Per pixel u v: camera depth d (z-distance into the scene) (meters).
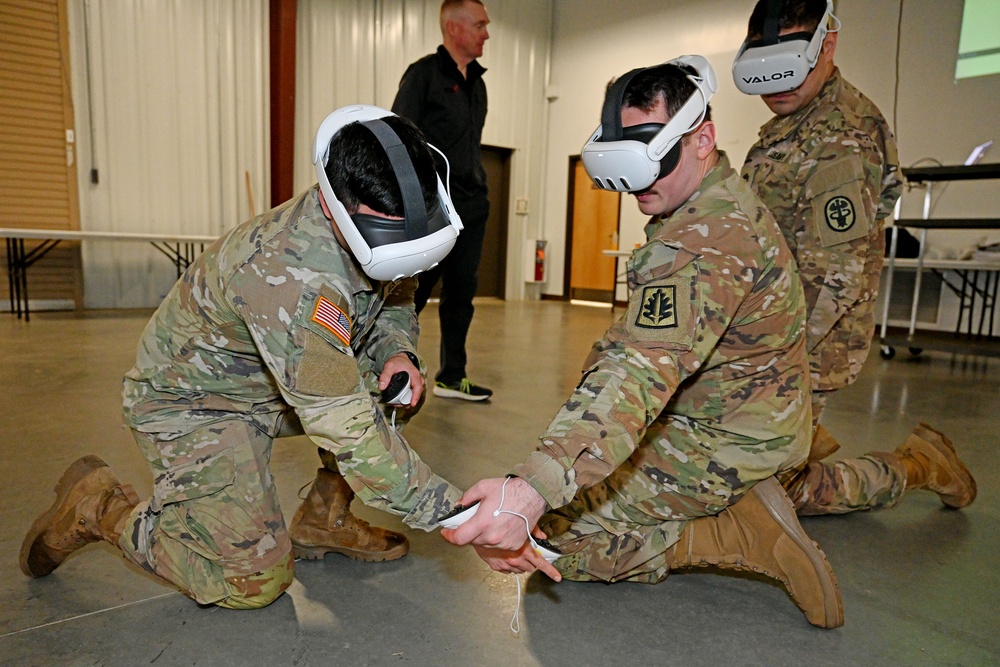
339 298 0.98
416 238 0.85
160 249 6.38
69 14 5.74
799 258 1.56
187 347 1.13
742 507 1.25
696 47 7.67
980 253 5.08
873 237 1.69
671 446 1.21
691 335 0.93
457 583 1.37
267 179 6.91
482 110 2.98
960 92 5.73
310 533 1.44
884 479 1.69
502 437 2.45
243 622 1.19
